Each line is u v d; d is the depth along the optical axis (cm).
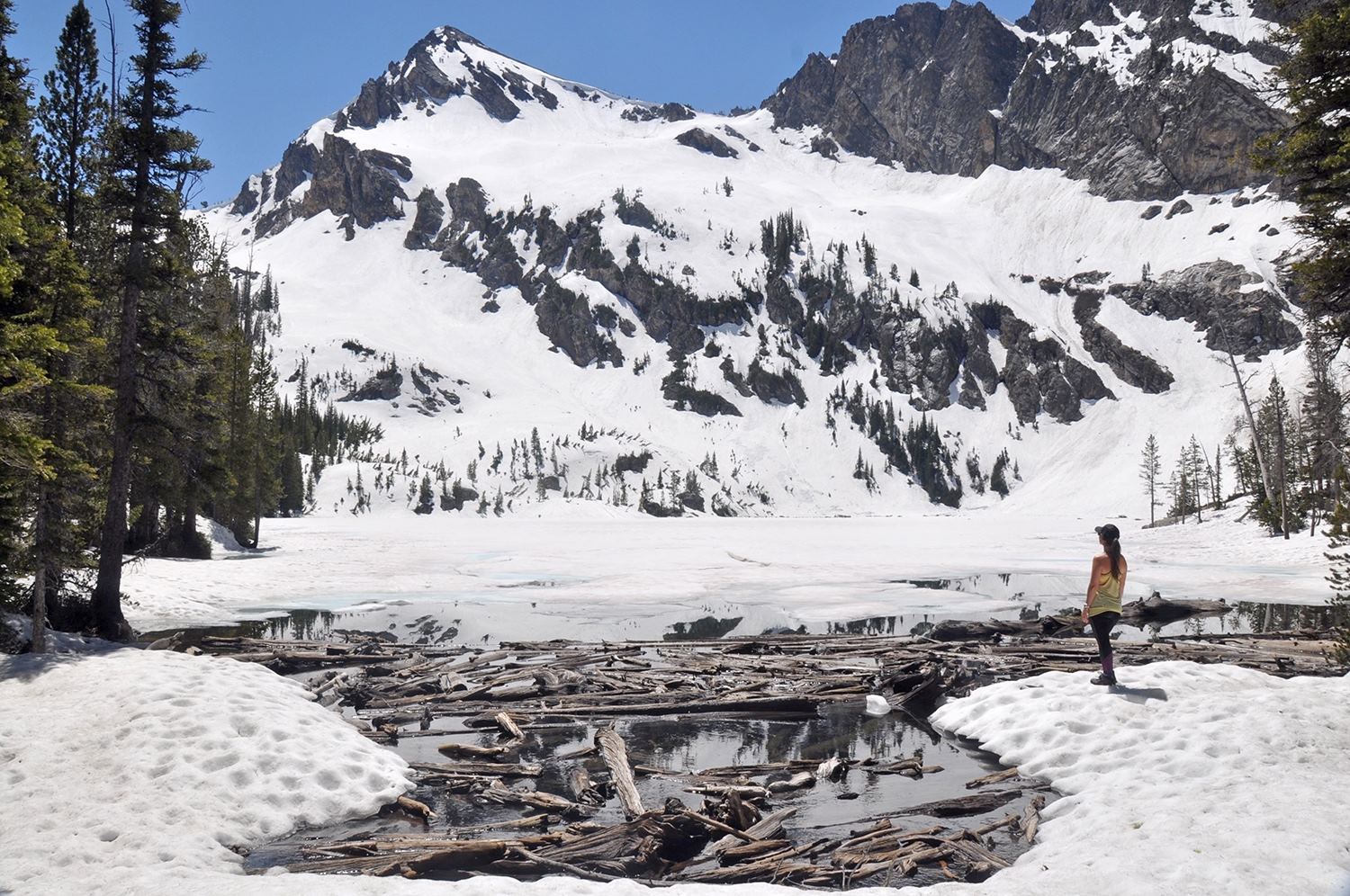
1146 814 716
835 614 2675
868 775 1012
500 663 1795
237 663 1295
